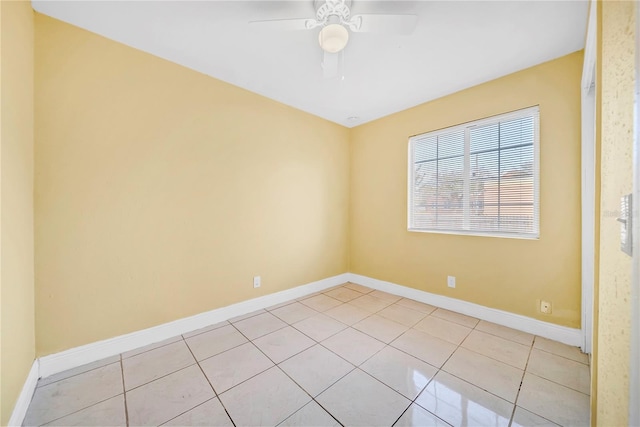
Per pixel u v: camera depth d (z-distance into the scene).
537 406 1.36
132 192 1.92
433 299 2.79
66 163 1.66
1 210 1.16
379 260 3.34
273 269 2.83
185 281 2.19
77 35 1.70
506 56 2.01
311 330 2.23
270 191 2.79
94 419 1.29
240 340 2.06
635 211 0.51
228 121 2.44
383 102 2.87
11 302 1.25
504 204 2.35
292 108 2.99
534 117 2.17
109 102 1.82
